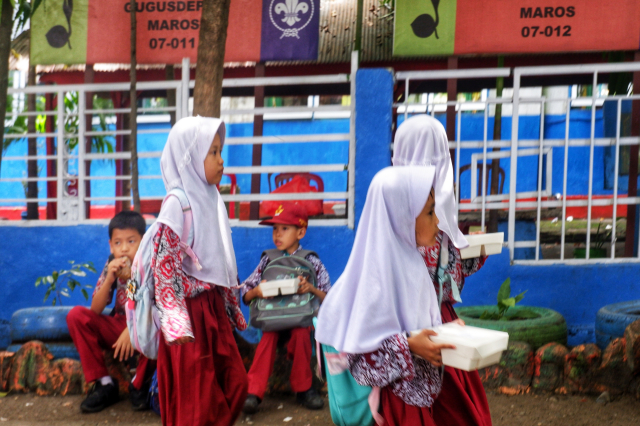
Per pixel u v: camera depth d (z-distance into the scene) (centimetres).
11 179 522
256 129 577
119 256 397
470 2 540
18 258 513
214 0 427
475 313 450
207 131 294
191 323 288
